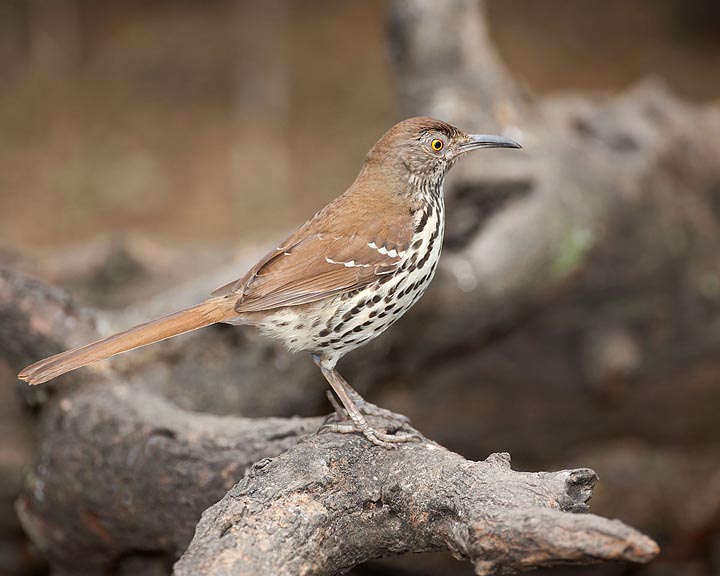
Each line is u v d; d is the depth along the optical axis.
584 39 26.75
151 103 24.83
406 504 6.08
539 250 10.84
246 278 7.54
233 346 9.52
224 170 22.11
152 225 20.16
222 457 7.35
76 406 8.32
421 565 12.42
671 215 12.02
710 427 12.50
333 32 27.59
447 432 12.19
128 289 11.93
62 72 25.98
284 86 24.69
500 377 11.88
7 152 22.52
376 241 7.50
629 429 12.49
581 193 11.35
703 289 12.11
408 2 12.69
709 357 12.23
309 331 7.45
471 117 11.84
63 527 8.58
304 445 6.52
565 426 12.36
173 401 9.12
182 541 7.80
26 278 8.81
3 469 10.70
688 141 12.30
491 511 5.31
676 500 12.48
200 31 27.59
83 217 20.38
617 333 11.89
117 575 9.19
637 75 24.86
